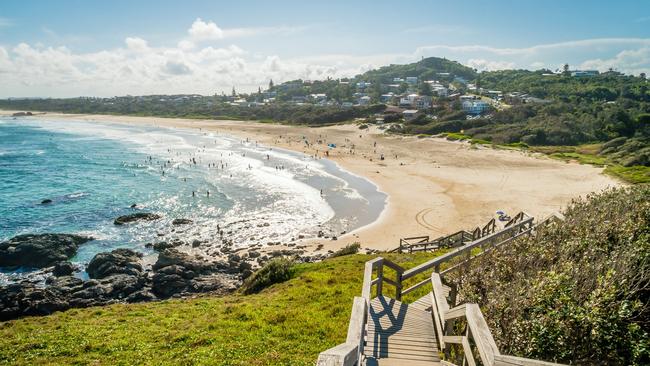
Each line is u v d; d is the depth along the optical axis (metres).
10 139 129.50
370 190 63.50
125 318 18.92
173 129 166.00
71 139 132.12
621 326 6.55
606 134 107.50
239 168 83.62
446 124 127.50
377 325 10.24
